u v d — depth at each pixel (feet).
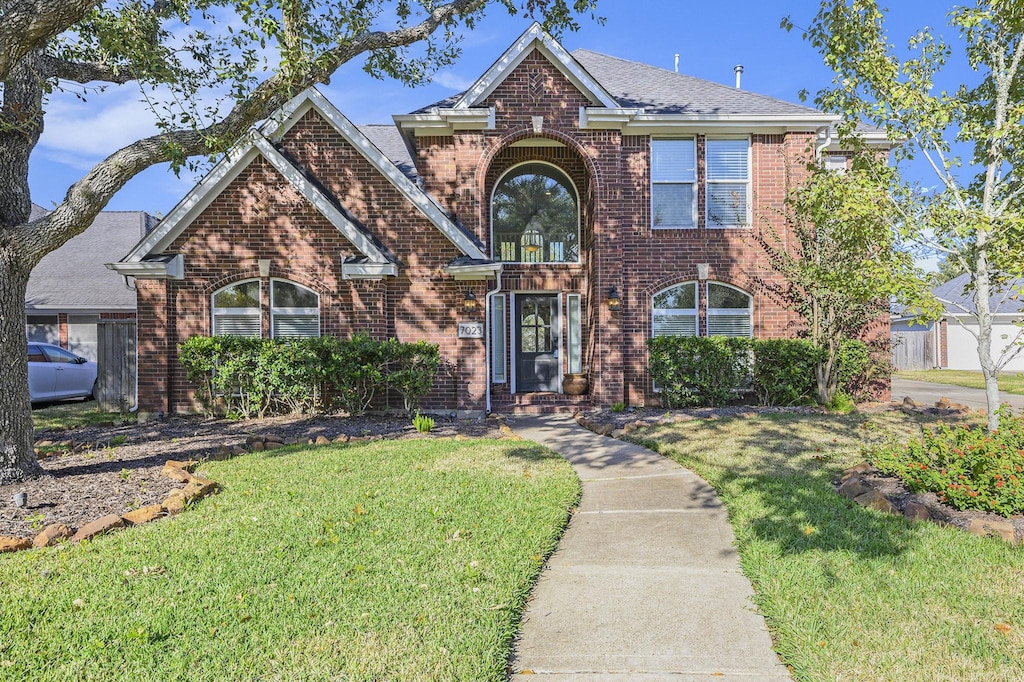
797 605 12.15
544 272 46.09
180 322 39.99
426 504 18.57
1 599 12.35
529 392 46.55
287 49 24.35
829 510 17.33
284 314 40.70
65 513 17.67
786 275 41.98
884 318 43.27
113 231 71.56
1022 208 19.84
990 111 21.34
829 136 43.68
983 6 20.16
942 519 16.56
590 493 21.40
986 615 11.50
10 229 20.53
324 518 17.17
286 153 40.70
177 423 36.65
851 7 21.25
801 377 41.11
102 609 11.99
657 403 43.34
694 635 11.61
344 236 39.86
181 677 9.86
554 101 42.52
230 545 15.19
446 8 30.60
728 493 20.10
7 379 20.48
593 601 13.03
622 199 43.83
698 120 43.04
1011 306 85.10
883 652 10.47
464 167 42.32
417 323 40.16
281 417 38.14
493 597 12.59
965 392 56.54
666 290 44.80
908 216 20.59
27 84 22.12
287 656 10.44
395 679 9.87
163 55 26.35
